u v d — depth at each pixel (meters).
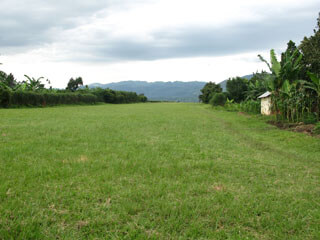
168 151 8.29
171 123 17.27
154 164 6.50
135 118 20.16
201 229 3.51
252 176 6.02
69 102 42.22
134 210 3.89
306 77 19.19
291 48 22.03
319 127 12.91
